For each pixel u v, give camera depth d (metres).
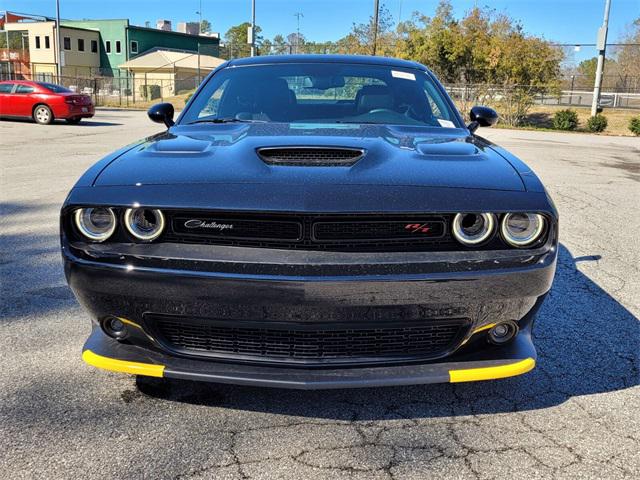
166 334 2.33
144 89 45.00
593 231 6.02
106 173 2.40
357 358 2.26
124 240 2.27
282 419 2.49
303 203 2.15
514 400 2.67
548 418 2.53
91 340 2.50
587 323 3.59
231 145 2.69
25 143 12.89
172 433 2.38
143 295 2.21
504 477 2.14
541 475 2.15
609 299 4.02
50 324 3.43
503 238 2.25
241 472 2.14
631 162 12.38
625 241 5.65
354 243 2.19
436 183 2.27
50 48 54.31
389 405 2.61
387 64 3.90
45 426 2.41
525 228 2.26
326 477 2.12
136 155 2.59
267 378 2.21
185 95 45.09
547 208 2.25
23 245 5.08
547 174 10.08
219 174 2.32
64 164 9.70
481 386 2.79
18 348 3.11
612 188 8.72
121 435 2.36
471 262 2.18
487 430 2.43
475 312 2.23
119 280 2.22
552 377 2.89
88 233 2.28
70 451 2.25
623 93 32.78
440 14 31.53
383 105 3.54
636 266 4.82
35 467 2.15
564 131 23.53
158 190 2.25
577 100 34.59
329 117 3.44
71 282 2.31
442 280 2.14
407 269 2.14
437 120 3.45
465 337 2.28
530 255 2.22
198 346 2.33
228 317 2.19
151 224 2.26
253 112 3.47
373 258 2.16
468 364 2.30
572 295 4.09
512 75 27.34
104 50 57.47
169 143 2.80
